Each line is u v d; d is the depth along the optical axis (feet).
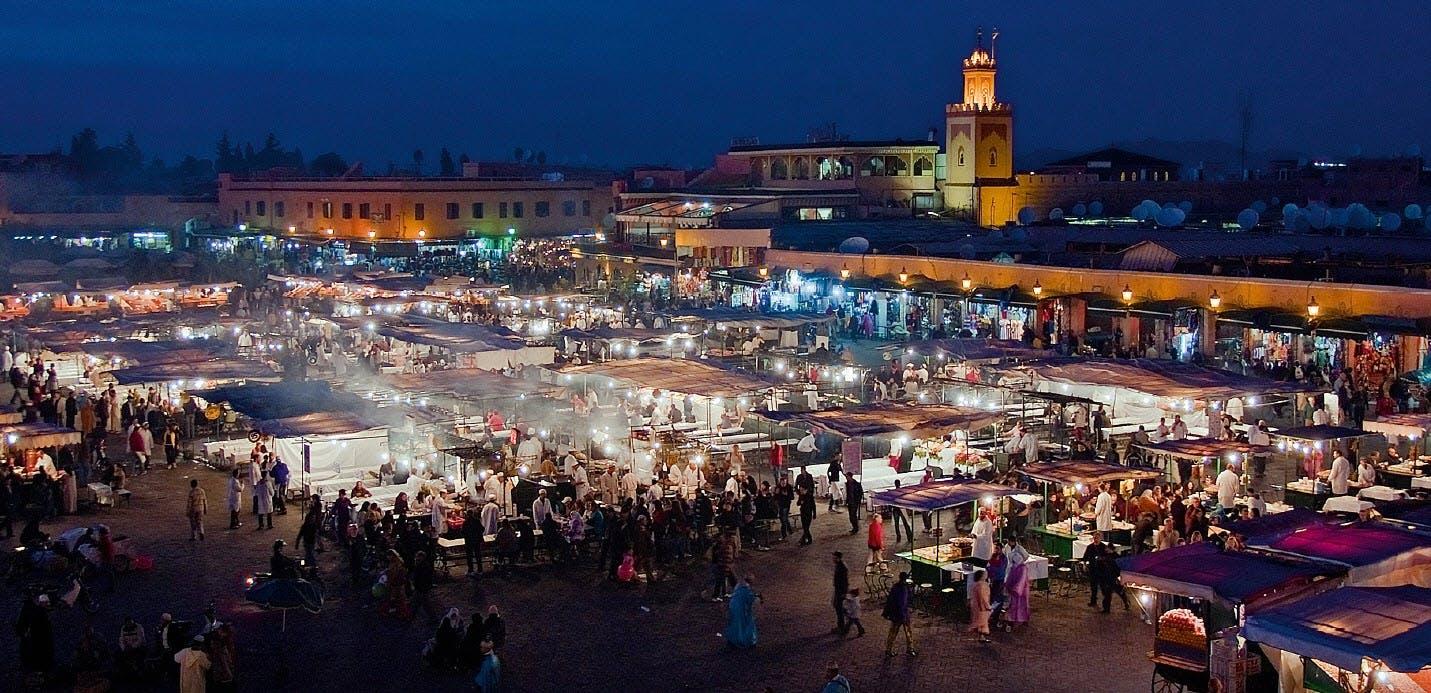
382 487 118.83
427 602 88.79
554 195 371.15
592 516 105.19
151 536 110.32
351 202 358.84
